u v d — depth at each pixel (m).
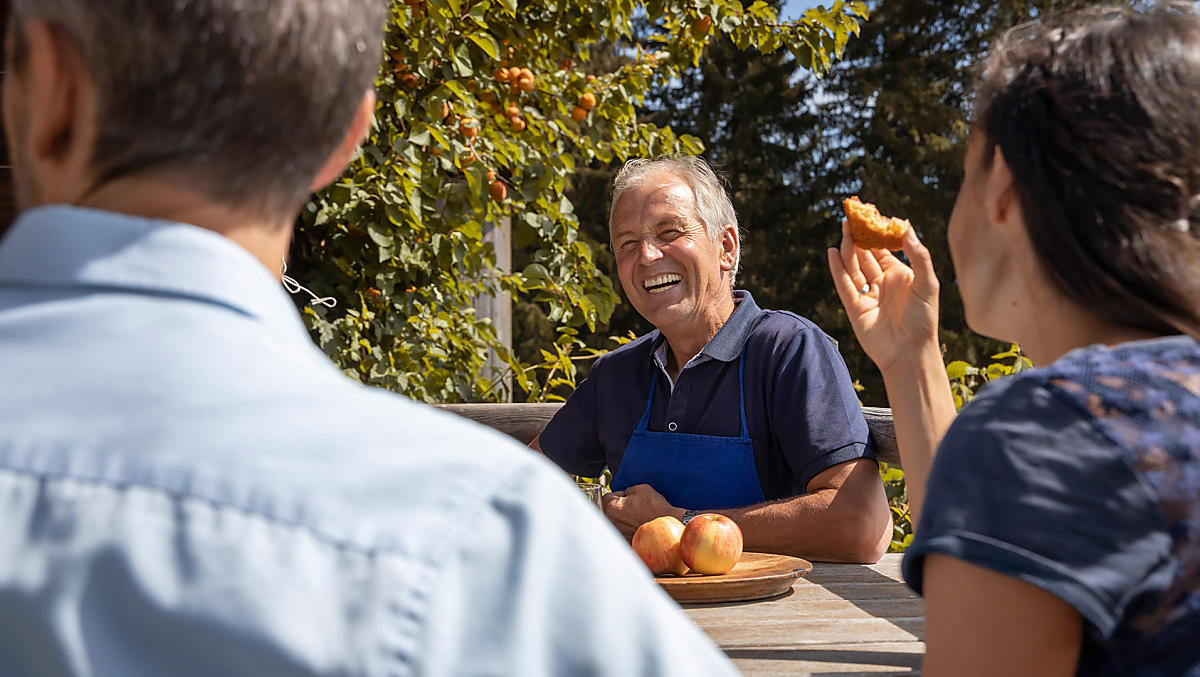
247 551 0.42
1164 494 0.73
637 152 5.02
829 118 20.03
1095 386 0.77
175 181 0.50
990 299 0.93
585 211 18.56
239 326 0.49
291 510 0.43
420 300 4.40
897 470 3.06
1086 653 0.76
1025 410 0.78
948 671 0.74
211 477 0.43
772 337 2.29
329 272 4.16
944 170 17.78
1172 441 0.74
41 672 0.41
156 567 0.41
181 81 0.48
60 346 0.47
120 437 0.44
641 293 2.41
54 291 0.49
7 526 0.42
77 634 0.41
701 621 1.41
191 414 0.45
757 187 19.89
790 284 19.30
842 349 18.20
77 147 0.50
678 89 20.42
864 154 19.50
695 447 2.28
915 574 0.79
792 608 1.49
